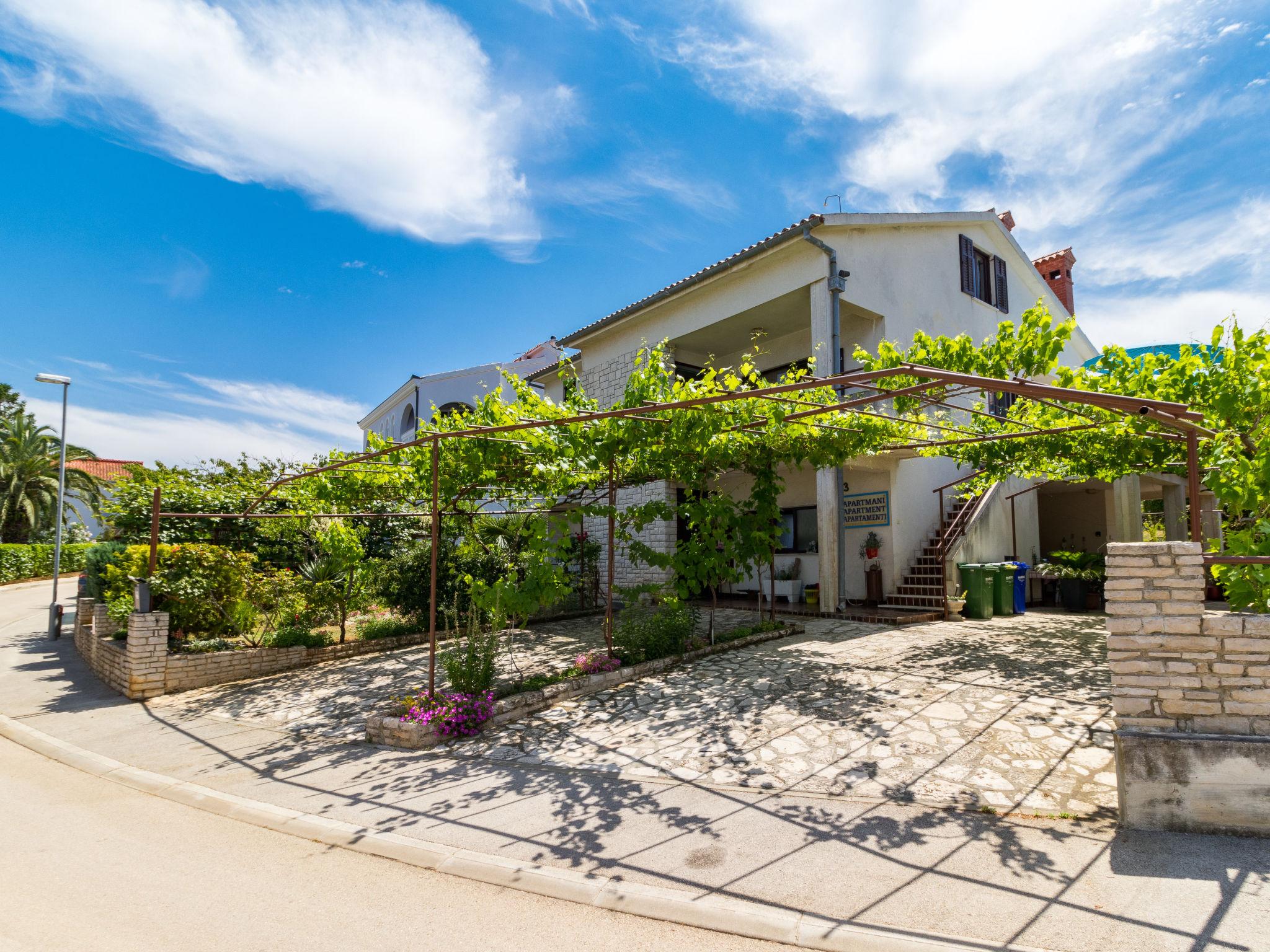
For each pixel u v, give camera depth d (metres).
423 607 12.00
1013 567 12.52
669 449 7.94
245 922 3.29
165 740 6.99
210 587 9.95
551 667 8.93
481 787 5.18
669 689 7.63
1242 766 3.73
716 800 4.68
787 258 12.29
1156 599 3.94
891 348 6.77
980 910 3.11
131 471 13.81
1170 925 2.91
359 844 4.25
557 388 19.70
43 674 11.13
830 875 3.53
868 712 6.33
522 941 3.08
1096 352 20.53
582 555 14.67
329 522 11.20
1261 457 4.80
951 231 14.45
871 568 13.00
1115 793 4.38
